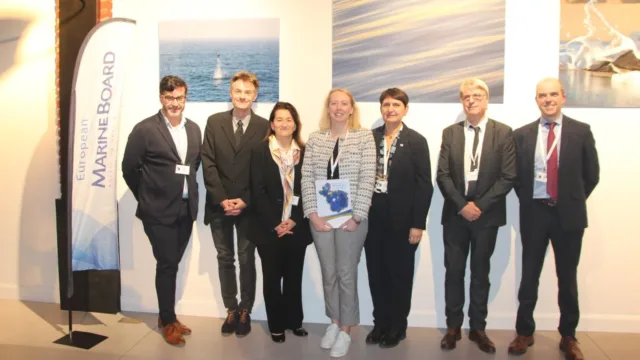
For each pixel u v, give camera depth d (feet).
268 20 11.17
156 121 9.93
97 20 11.38
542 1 10.50
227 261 10.53
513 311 10.95
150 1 11.43
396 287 9.61
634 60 10.36
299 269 9.96
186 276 11.71
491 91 10.68
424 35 10.78
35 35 12.18
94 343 9.95
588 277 10.77
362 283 11.27
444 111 10.82
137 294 11.88
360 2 10.92
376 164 9.32
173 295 10.24
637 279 10.63
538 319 10.86
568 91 10.54
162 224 9.86
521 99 10.64
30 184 12.44
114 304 11.72
